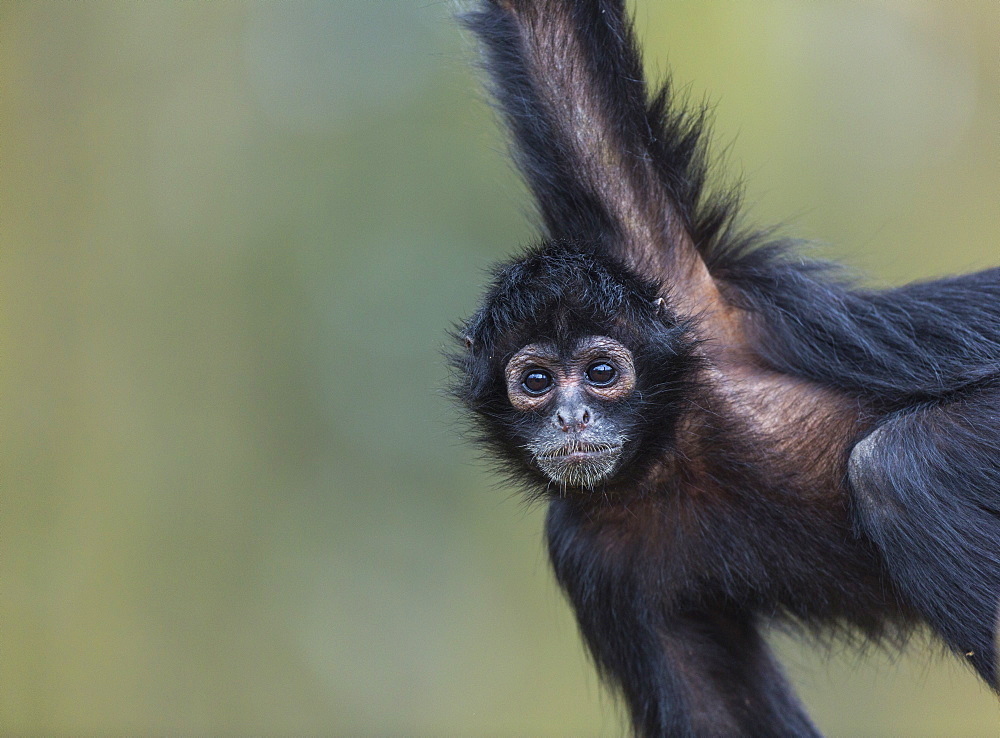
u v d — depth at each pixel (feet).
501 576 90.53
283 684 78.64
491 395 37.86
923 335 37.09
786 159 79.61
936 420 34.24
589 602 39.24
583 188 37.24
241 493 79.20
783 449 36.78
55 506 68.59
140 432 73.10
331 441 87.51
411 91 89.25
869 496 33.78
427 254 89.97
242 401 80.84
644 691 39.11
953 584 32.40
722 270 38.75
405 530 89.25
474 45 38.91
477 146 88.79
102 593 69.87
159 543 73.31
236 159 82.33
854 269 40.50
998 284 37.68
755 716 39.14
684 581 38.17
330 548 86.43
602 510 38.04
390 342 88.58
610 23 36.50
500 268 39.11
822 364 37.27
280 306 84.17
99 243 71.77
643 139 37.01
